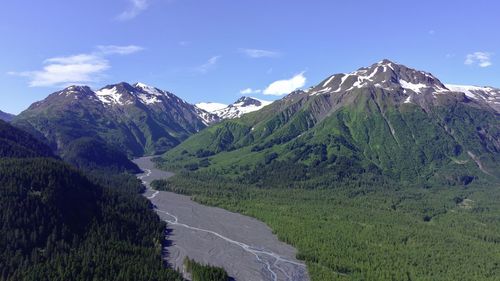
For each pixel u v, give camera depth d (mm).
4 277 185125
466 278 199750
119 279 182875
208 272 198625
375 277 198500
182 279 194250
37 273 183750
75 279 181250
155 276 189875
